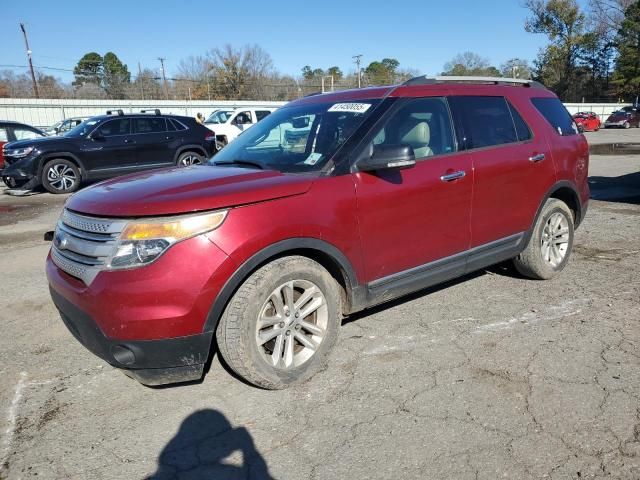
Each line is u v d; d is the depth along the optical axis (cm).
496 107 450
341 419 295
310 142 373
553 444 268
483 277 521
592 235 678
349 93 415
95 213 294
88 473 258
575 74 6172
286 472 255
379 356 366
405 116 382
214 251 284
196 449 274
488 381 329
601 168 1403
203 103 3675
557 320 416
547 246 496
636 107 4134
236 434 285
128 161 1291
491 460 258
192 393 326
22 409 314
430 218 383
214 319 288
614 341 377
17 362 374
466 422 288
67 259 307
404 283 379
